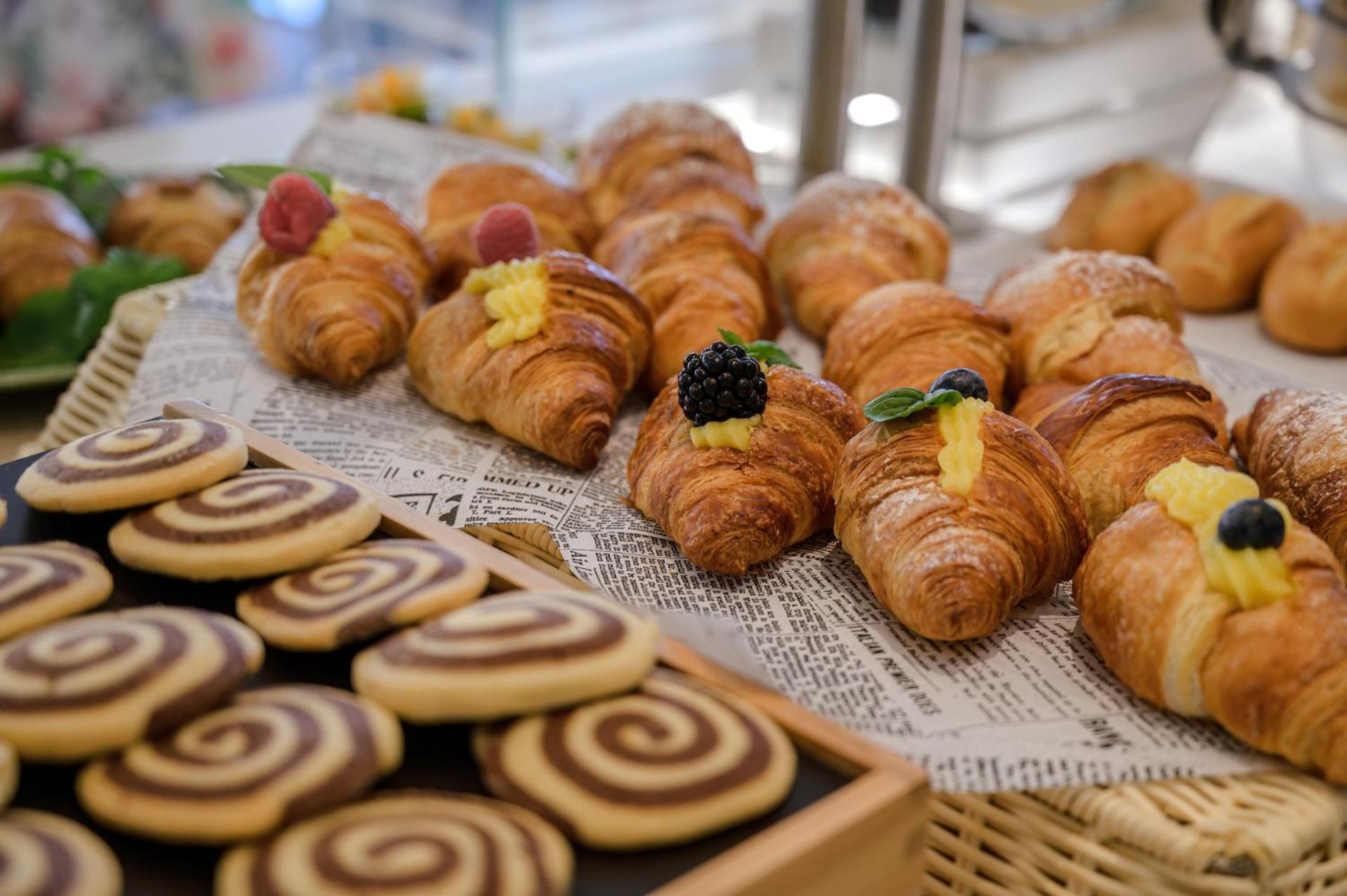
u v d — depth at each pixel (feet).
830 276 2.11
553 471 1.79
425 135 2.46
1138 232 2.41
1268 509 1.38
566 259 1.90
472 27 3.40
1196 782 1.34
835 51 2.45
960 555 1.47
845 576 1.61
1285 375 2.05
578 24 3.55
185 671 1.25
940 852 1.41
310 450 1.78
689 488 1.60
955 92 2.49
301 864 1.14
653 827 1.18
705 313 1.96
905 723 1.38
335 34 3.72
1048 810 1.34
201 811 1.16
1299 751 1.34
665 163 2.26
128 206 2.47
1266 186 2.84
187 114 3.68
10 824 1.18
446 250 2.14
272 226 1.97
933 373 1.83
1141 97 3.21
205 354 1.98
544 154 2.81
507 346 1.82
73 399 2.01
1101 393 1.65
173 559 1.40
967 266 2.39
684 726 1.25
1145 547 1.43
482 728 1.25
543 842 1.17
